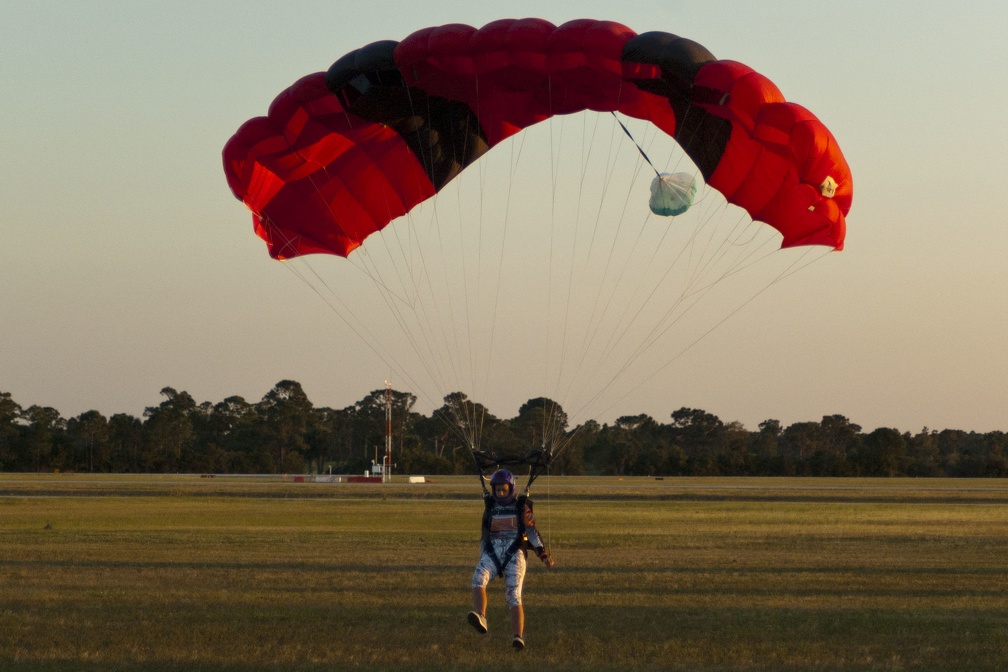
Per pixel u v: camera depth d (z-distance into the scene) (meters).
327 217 19.81
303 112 18.44
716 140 17.92
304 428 179.75
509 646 13.35
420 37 17.22
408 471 148.62
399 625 14.92
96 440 169.00
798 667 12.20
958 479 149.62
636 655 12.80
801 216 17.33
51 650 12.84
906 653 13.03
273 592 18.30
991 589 19.56
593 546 29.36
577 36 16.77
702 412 187.50
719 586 19.69
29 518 42.06
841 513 50.97
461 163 20.05
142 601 17.09
